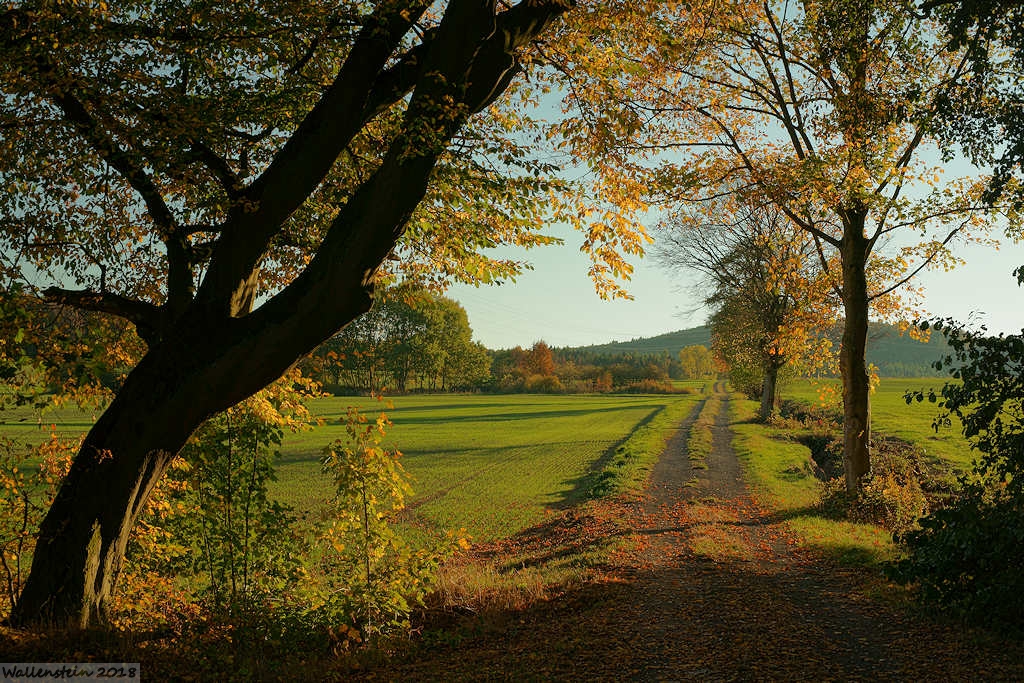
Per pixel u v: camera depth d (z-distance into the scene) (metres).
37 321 8.66
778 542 15.62
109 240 9.90
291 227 11.57
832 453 35.75
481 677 7.07
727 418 60.66
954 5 12.52
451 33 8.27
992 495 9.77
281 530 10.34
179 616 9.59
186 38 8.72
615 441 46.19
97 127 8.34
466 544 10.27
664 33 10.28
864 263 19.61
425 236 12.01
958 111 12.98
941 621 8.65
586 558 13.90
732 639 8.19
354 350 11.55
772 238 23.97
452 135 8.78
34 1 7.71
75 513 8.27
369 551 9.66
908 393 10.52
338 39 9.66
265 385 8.58
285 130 10.91
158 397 8.38
